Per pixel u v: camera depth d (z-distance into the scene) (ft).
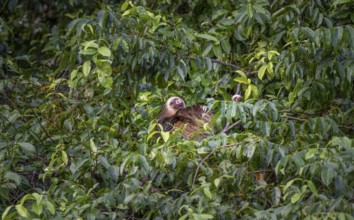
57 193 34.78
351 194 31.22
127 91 42.55
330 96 39.99
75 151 37.63
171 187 35.32
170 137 35.86
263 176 35.53
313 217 30.22
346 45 38.42
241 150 34.40
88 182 35.37
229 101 37.04
